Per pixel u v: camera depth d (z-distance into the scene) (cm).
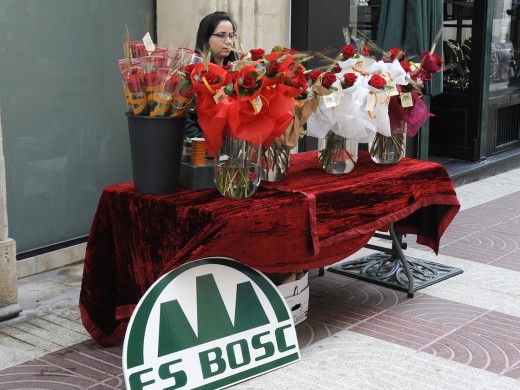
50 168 535
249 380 368
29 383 367
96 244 401
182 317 350
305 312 441
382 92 430
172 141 372
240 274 375
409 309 466
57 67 529
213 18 465
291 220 379
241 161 371
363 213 421
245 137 359
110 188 393
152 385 333
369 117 429
